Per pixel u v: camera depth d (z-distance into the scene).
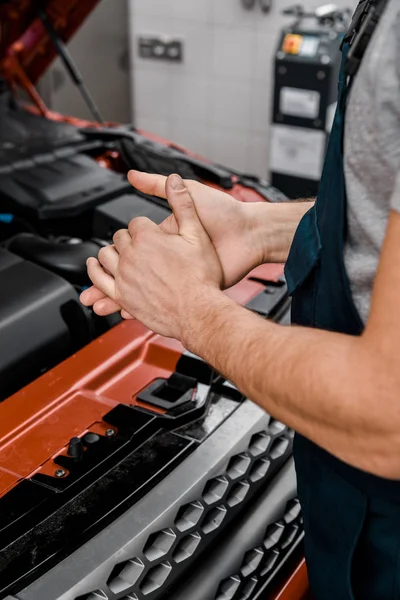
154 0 4.55
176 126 4.95
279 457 1.23
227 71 4.56
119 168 2.40
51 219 1.95
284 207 1.10
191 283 0.89
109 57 4.67
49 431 1.18
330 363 0.69
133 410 1.22
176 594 1.01
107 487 1.07
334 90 3.88
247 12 4.30
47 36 2.57
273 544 1.13
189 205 0.97
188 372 1.32
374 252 0.77
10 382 1.37
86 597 0.92
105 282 0.98
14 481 1.08
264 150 4.69
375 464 0.70
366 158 0.73
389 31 0.69
